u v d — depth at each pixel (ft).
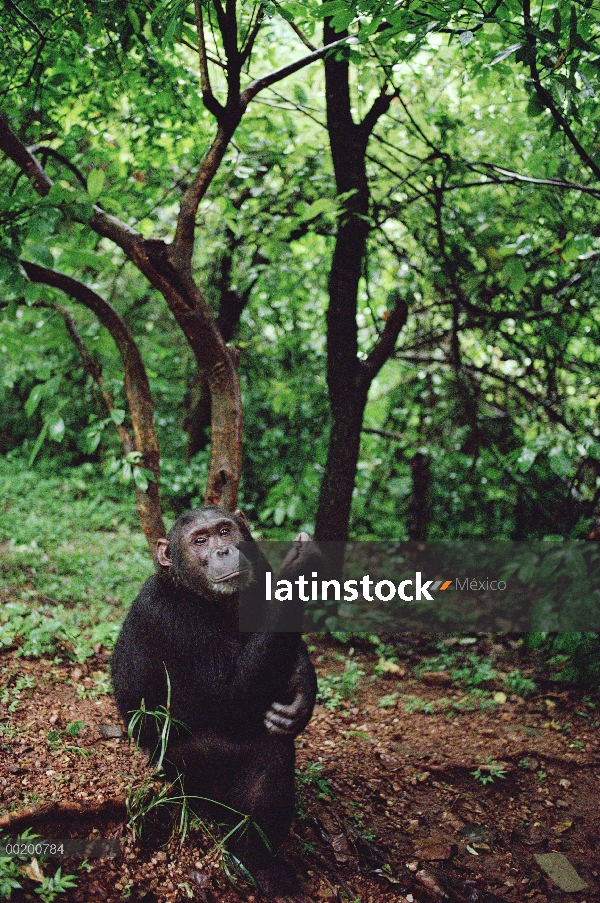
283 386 31.32
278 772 11.30
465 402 26.76
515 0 13.32
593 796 15.34
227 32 14.56
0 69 17.74
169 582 11.77
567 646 21.20
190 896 10.74
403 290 22.40
